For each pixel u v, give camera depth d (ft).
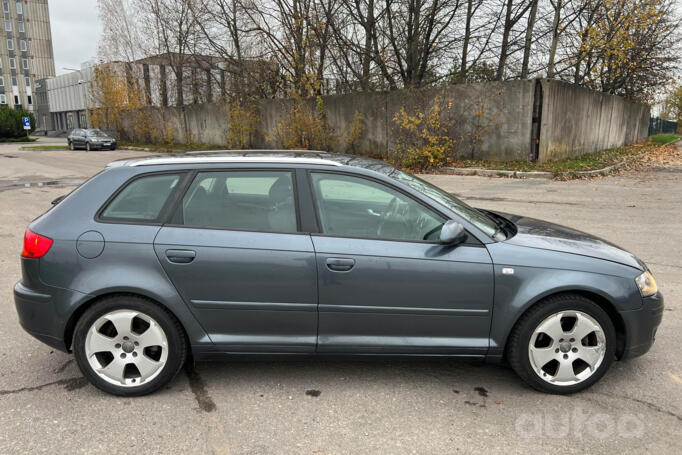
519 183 42.42
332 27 61.57
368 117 62.59
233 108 81.97
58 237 10.10
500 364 11.55
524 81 49.39
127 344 10.16
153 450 8.52
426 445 8.62
